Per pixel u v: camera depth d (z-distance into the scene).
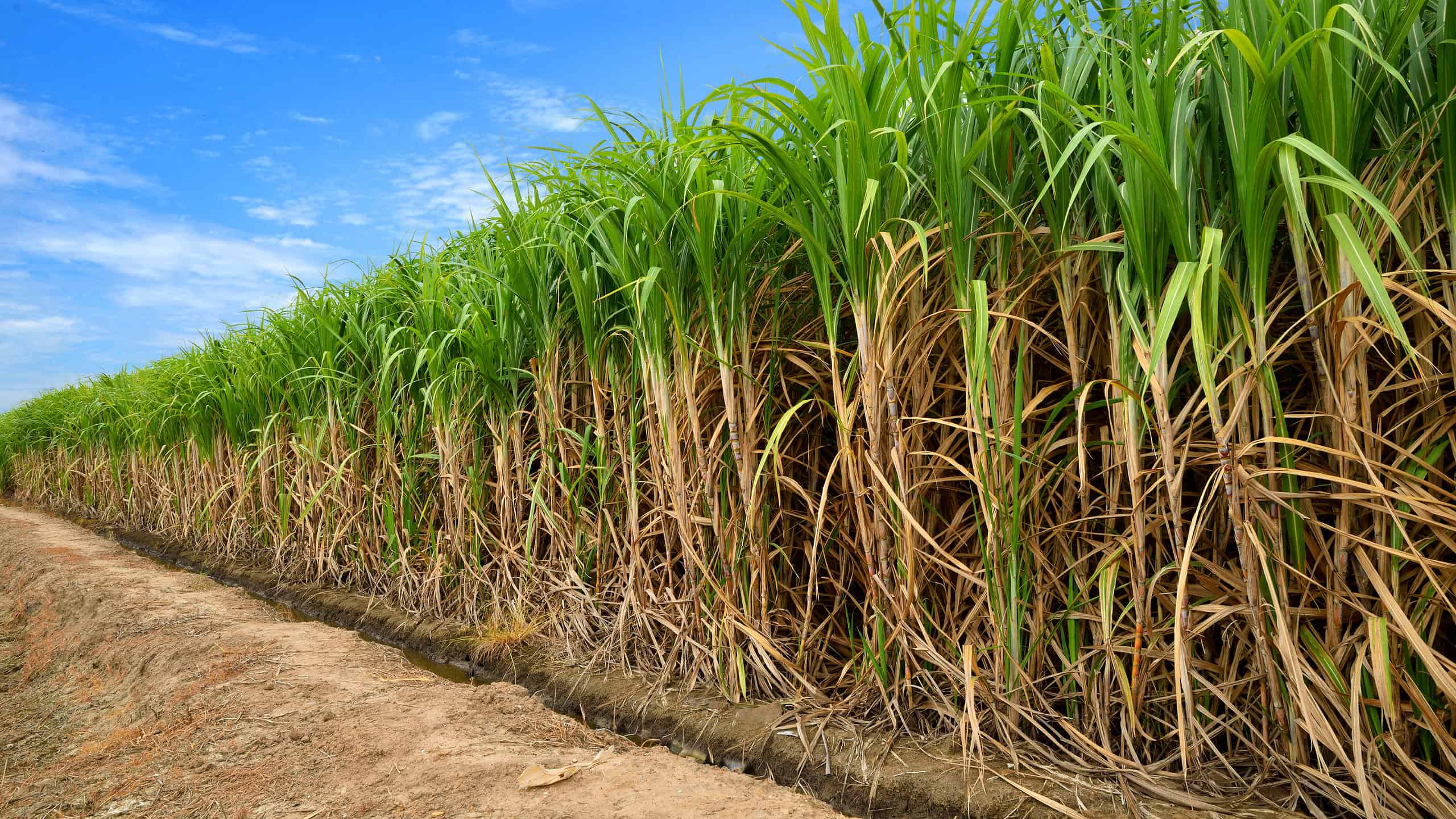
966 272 1.93
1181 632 1.69
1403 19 1.42
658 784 2.03
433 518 4.21
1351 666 1.71
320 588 4.95
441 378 3.83
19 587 5.69
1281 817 1.66
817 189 2.07
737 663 2.59
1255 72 1.40
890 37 1.92
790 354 2.55
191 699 2.87
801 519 2.75
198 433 6.61
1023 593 2.03
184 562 6.66
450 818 1.87
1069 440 1.97
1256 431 1.75
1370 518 1.69
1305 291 1.57
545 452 3.50
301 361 5.03
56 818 2.07
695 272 2.63
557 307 3.28
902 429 2.12
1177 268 1.48
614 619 3.22
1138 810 1.73
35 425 12.48
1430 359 1.65
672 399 2.75
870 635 2.51
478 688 2.92
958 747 2.10
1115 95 1.65
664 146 2.63
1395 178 1.58
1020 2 1.86
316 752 2.32
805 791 2.14
